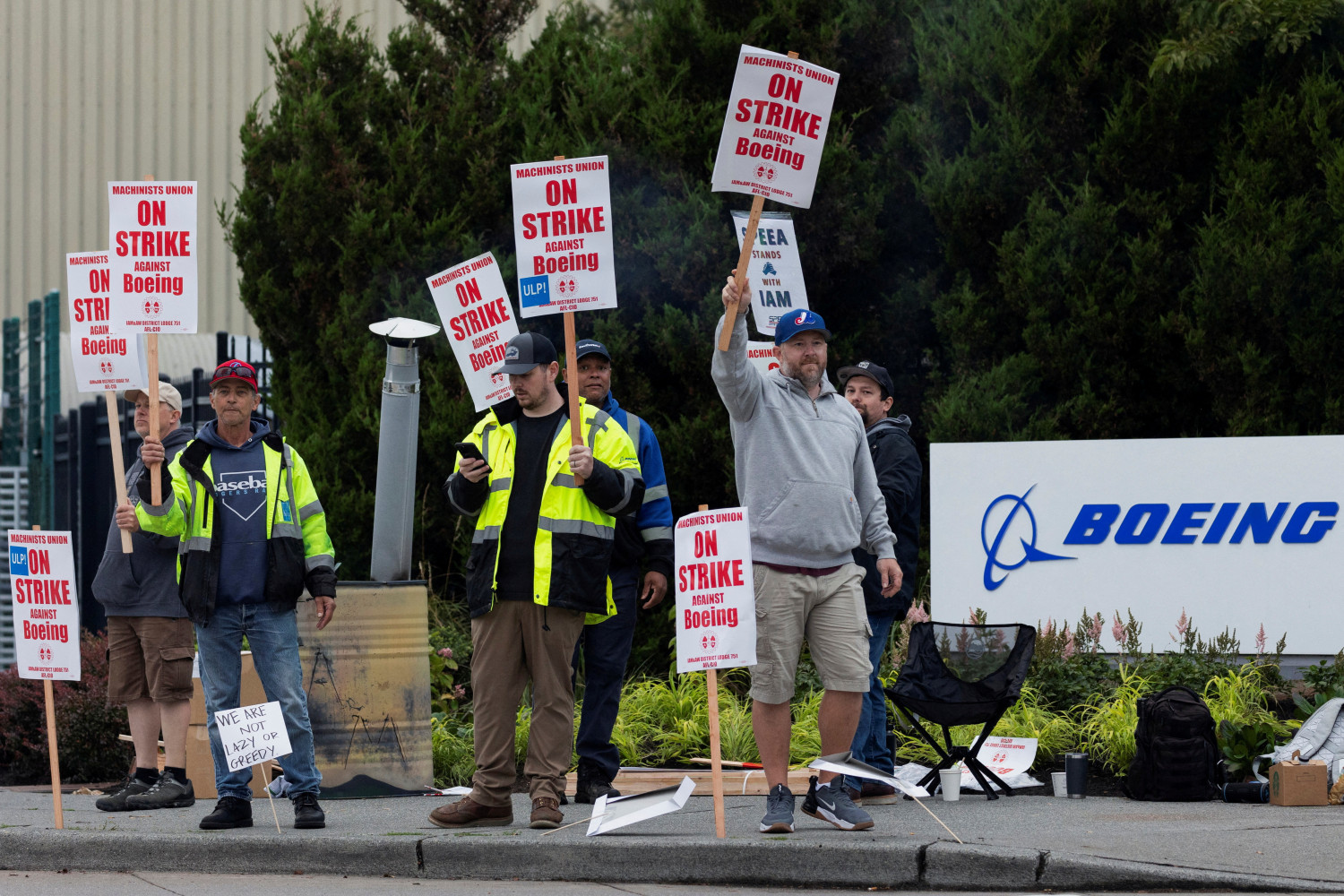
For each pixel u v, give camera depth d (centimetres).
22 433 4378
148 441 1535
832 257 2877
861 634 1446
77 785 2289
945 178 2803
